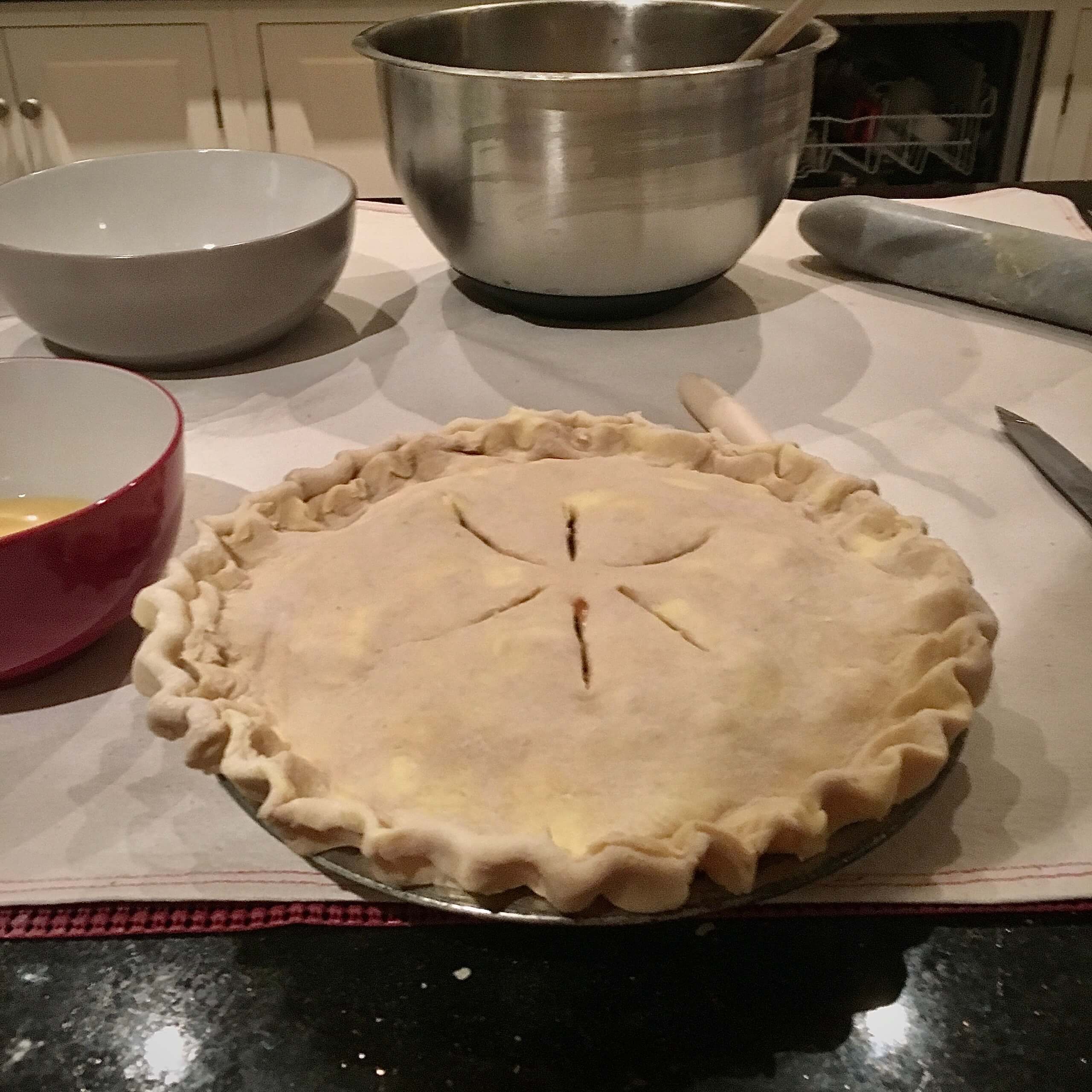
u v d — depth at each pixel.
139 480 0.71
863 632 0.69
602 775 0.58
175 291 1.11
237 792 0.59
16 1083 0.52
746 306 1.40
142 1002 0.56
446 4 2.21
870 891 0.60
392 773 0.60
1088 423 1.10
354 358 1.26
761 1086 0.51
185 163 1.34
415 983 0.56
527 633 0.67
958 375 1.21
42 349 1.26
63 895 0.60
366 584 0.73
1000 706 0.73
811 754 0.61
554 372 1.22
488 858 0.51
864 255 1.43
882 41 2.45
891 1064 0.52
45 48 2.21
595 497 0.83
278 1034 0.54
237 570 0.76
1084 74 2.28
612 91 1.09
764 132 1.19
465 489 0.84
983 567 0.88
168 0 2.17
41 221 1.28
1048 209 1.59
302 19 2.20
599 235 1.20
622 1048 0.53
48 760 0.70
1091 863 0.61
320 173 1.31
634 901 0.51
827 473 0.84
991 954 0.57
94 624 0.74
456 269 1.36
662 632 0.67
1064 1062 0.52
